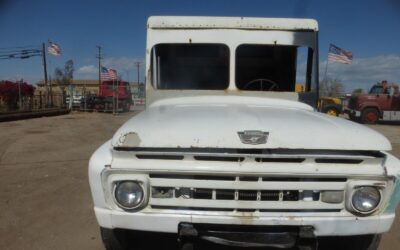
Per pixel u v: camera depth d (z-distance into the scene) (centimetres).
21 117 2061
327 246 332
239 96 383
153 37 397
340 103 2453
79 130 1491
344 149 242
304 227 243
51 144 1062
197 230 249
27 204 495
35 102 3253
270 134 244
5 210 471
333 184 241
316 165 239
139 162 241
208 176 239
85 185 591
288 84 404
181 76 398
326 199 243
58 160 805
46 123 1823
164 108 338
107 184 246
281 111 320
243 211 243
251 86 402
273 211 243
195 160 239
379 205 246
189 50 396
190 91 395
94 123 1852
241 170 234
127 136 248
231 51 396
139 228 246
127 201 244
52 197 527
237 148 238
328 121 283
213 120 266
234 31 395
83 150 951
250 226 248
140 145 243
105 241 285
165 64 398
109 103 3019
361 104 2305
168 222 243
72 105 3147
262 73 400
